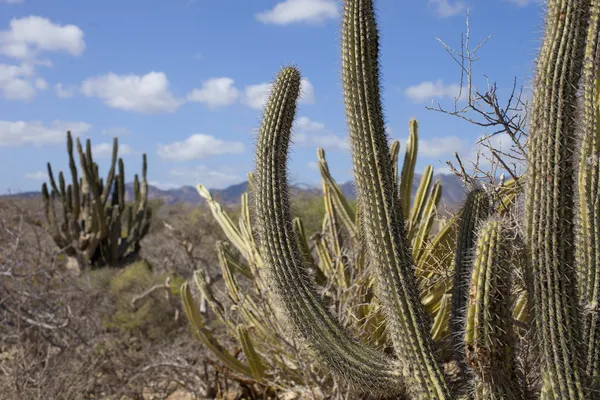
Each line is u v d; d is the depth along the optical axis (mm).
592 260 2871
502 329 2756
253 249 5082
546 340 2789
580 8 2840
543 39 2957
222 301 5883
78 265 14570
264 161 3713
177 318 8438
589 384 2773
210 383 6035
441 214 4820
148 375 6891
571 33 2844
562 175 2816
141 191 16547
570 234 2826
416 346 3170
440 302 4508
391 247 3238
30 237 13781
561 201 2809
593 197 2898
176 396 6730
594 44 2869
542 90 2867
